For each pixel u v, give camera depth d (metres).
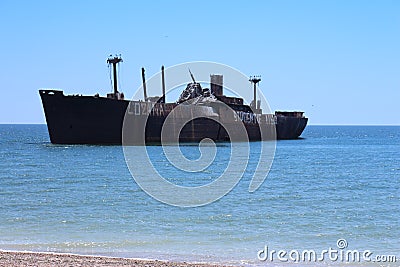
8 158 68.19
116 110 74.75
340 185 42.84
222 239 22.05
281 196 35.81
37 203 32.09
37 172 52.16
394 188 40.91
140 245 20.83
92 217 27.30
